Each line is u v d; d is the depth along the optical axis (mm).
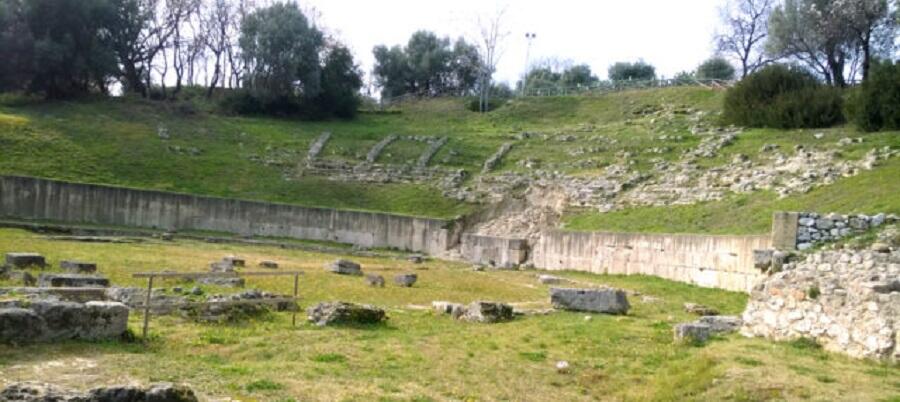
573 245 34719
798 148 37250
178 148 51812
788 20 57469
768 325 14016
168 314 14453
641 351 13453
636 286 26484
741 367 11078
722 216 30234
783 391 9867
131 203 42719
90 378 9578
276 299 14930
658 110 61094
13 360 10156
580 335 14938
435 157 54062
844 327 12234
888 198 23219
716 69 84312
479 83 86750
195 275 13609
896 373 10844
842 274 13469
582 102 68938
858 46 56438
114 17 63438
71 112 56062
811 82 47281
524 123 65000
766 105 46562
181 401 7941
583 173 45281
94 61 61156
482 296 22719
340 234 43906
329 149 55844
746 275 23344
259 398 9242
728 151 41750
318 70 67688
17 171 43500
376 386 10312
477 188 47344
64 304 11469
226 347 12211
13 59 57500
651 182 39812
